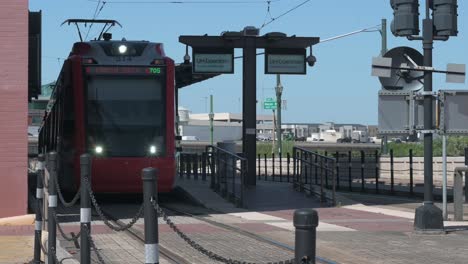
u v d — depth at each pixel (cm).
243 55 2239
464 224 1293
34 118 6919
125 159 1591
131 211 1538
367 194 2244
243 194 1647
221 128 11094
